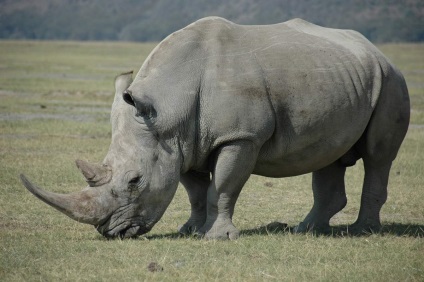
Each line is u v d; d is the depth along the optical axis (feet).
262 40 80.84
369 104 82.84
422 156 133.49
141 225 77.20
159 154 76.69
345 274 67.77
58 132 151.33
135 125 76.48
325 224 86.63
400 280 66.64
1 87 249.75
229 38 79.92
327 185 87.15
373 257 73.51
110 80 297.12
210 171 80.59
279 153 80.79
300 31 83.76
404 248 76.48
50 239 77.15
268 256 72.69
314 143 81.15
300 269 68.90
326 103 80.28
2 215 88.17
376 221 85.92
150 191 76.38
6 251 72.13
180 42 78.84
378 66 83.87
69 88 254.06
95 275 65.77
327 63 81.35
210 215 79.97
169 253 72.69
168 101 76.84
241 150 78.02
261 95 78.28
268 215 93.91
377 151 84.99
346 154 86.79
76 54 536.42
